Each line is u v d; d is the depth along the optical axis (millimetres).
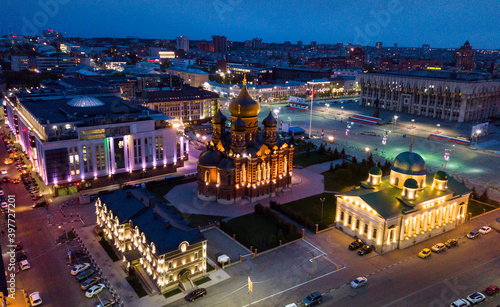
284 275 78750
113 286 74312
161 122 134875
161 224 78688
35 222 100062
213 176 113125
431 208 93500
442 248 88562
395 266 82438
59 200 113688
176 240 73938
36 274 77750
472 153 173000
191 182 130000
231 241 92375
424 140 195500
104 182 123312
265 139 117875
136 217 83500
